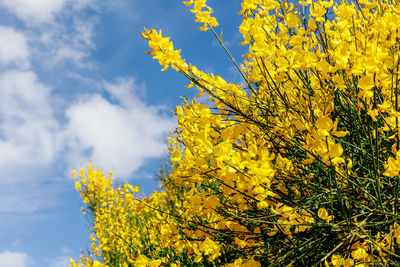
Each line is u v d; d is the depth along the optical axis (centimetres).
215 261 197
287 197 169
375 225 147
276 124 173
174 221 192
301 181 175
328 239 150
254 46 140
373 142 175
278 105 201
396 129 136
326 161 128
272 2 183
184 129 179
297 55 141
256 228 172
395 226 135
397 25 134
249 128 181
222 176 151
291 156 194
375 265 144
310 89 173
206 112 166
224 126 188
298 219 150
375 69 120
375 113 139
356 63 126
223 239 181
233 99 183
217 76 181
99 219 560
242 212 179
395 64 147
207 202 152
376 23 139
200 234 176
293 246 162
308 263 153
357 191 171
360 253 132
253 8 163
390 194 174
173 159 155
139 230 458
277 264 148
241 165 131
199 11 161
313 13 144
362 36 150
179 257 261
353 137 188
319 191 168
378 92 179
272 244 175
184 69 164
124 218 493
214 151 129
